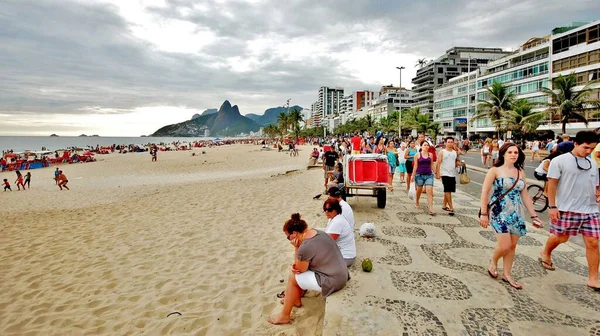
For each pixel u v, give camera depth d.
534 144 26.23
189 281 5.68
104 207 13.48
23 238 9.17
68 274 6.34
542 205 9.56
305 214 9.88
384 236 6.33
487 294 3.99
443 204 8.55
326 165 13.00
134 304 4.98
